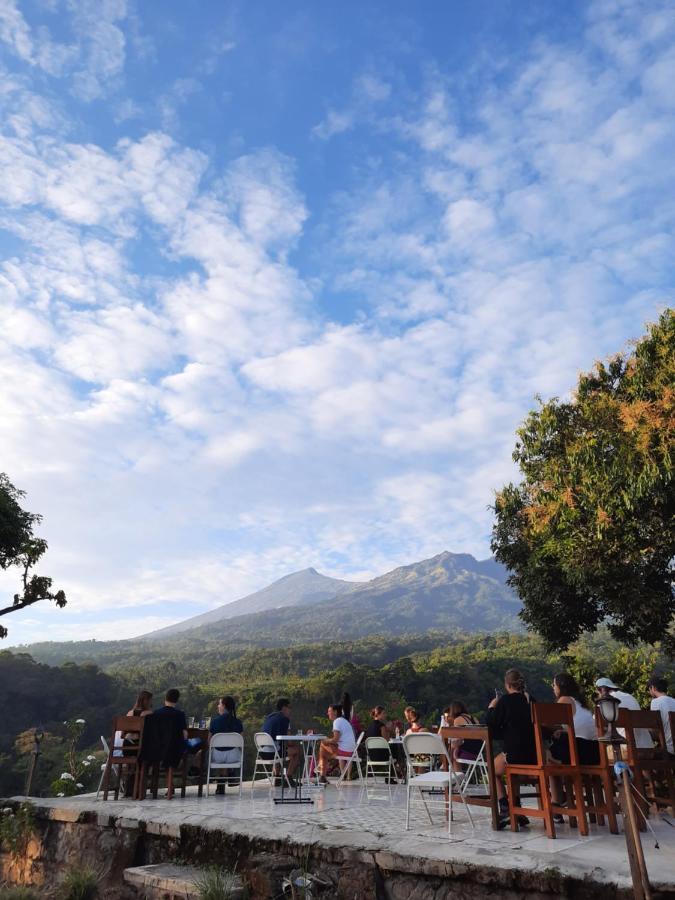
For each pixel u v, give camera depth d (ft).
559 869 14.80
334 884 18.07
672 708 23.94
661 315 45.52
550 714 19.20
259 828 20.80
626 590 42.96
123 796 30.45
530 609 50.26
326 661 639.76
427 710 299.17
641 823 19.81
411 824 20.98
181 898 19.66
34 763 35.29
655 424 39.99
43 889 25.63
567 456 46.01
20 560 56.44
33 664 316.81
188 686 369.50
